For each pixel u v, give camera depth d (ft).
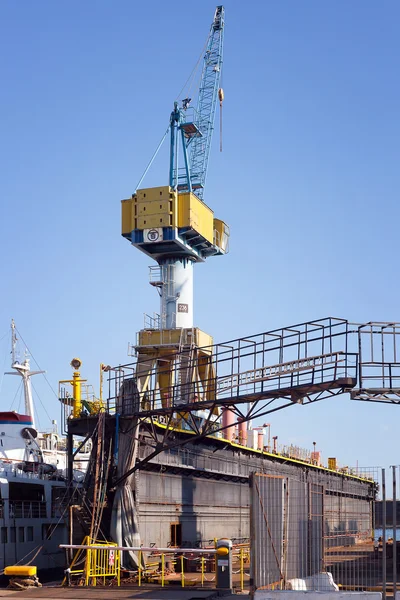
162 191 208.44
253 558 82.53
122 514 132.67
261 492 85.56
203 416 182.60
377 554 146.30
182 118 245.86
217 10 274.77
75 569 122.83
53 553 161.07
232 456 199.00
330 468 317.63
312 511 97.40
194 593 103.14
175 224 206.80
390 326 116.16
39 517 159.94
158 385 196.03
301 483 94.38
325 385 116.37
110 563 118.93
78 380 171.22
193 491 172.55
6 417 179.83
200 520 175.01
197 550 107.65
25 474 164.14
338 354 116.37
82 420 146.41
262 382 122.93
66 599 99.40
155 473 152.87
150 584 117.70
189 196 209.67
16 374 205.77
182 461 165.78
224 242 233.14
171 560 142.92
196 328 199.72
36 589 111.75
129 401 138.82
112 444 138.82
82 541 130.52
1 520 144.05
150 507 148.97
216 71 272.31
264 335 124.16
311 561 94.89
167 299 214.90
